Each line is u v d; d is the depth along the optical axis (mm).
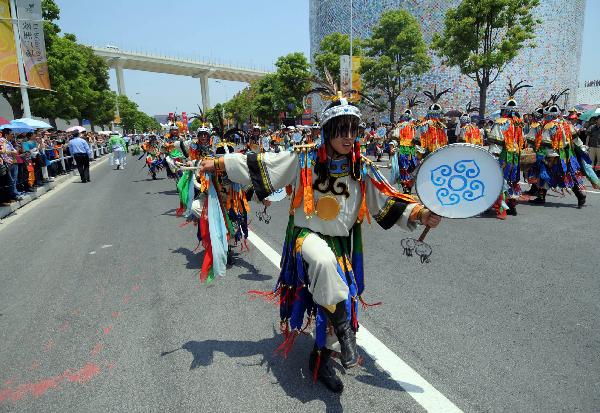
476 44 23875
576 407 2451
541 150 8391
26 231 7754
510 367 2863
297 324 2664
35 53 15703
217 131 5691
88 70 36750
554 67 48844
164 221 8008
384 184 2602
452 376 2779
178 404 2609
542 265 4906
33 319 3914
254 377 2863
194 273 5004
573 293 4078
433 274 4695
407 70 32375
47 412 2584
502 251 5488
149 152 15320
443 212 2420
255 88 51875
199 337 3449
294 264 2674
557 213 7703
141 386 2809
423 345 3180
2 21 14281
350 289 2621
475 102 48156
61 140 18109
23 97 15648
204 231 3756
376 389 2676
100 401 2668
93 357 3197
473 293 4133
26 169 11812
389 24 31078
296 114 39312
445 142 10594
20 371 3045
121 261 5590
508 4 22688
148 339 3443
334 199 2551
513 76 48312
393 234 6480
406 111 11703
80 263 5586
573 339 3217
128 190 12742
